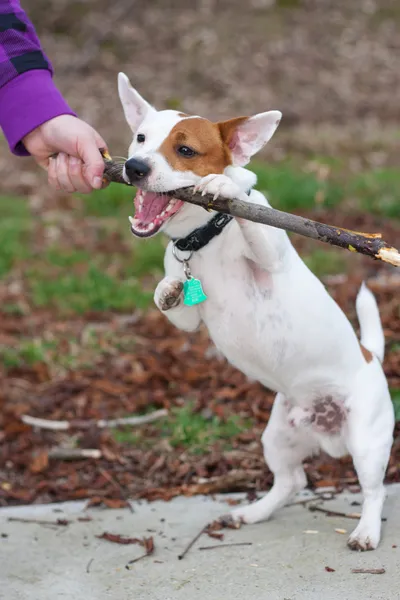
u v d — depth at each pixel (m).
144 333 6.94
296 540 3.85
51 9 16.66
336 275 7.55
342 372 3.85
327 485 4.49
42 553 3.87
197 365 6.09
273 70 14.97
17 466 5.16
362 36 16.02
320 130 13.00
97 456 5.13
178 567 3.67
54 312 7.65
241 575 3.55
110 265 8.57
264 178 10.17
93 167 3.60
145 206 3.54
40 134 3.80
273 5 16.81
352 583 3.42
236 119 3.56
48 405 5.85
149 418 5.54
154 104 14.03
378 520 3.76
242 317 3.73
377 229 8.82
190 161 3.49
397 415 5.02
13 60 3.83
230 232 3.65
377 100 14.02
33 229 9.66
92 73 15.11
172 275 3.82
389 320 6.30
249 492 4.54
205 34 16.05
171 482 4.80
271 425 4.07
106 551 3.86
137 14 16.66
